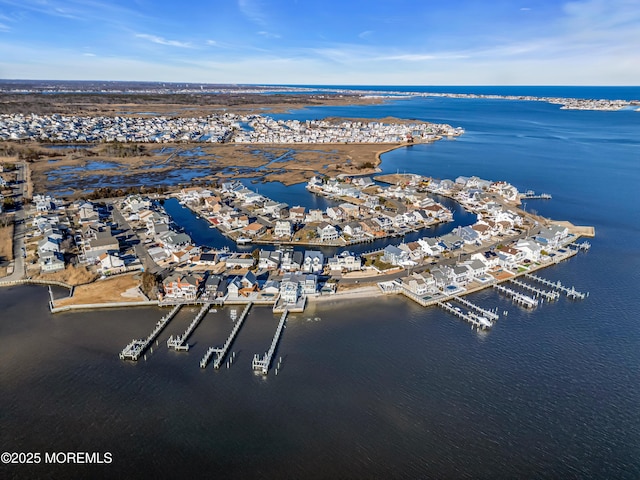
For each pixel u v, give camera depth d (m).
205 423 57.06
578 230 130.38
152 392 62.47
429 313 85.06
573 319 83.25
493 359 70.81
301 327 79.44
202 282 93.12
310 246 119.00
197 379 65.31
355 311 85.19
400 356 71.25
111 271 97.75
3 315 81.38
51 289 91.12
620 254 114.69
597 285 97.06
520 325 80.94
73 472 49.88
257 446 53.66
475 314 83.88
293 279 90.38
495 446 54.22
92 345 73.00
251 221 135.38
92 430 55.81
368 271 101.62
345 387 63.88
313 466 51.03
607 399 62.38
